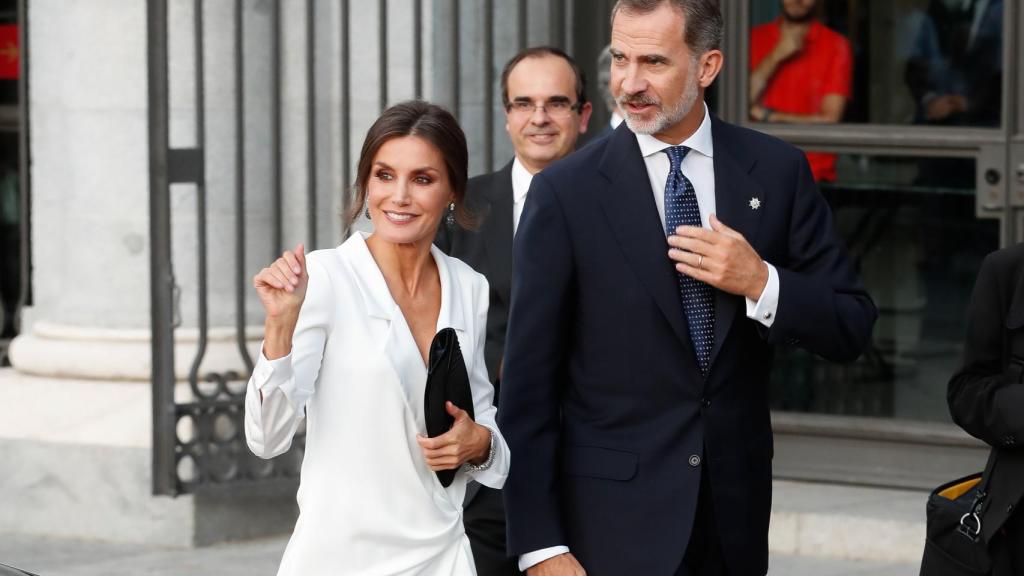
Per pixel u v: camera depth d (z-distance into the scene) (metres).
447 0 22.67
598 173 12.38
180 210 23.06
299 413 10.91
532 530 12.25
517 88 15.98
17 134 30.20
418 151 11.26
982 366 12.62
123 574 20.81
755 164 12.45
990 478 12.31
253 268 23.25
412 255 11.59
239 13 21.62
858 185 23.00
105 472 22.30
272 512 22.69
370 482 11.16
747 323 12.22
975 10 22.17
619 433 12.34
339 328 11.16
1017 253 12.45
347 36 21.89
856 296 12.45
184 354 22.84
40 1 24.03
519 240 12.41
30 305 29.41
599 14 23.22
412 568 11.23
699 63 11.91
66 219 23.61
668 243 12.18
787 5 23.06
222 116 22.92
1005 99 22.00
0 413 23.14
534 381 12.30
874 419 23.06
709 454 12.19
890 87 22.72
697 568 12.48
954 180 22.48
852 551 21.23
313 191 22.09
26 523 22.78
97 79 23.08
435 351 11.15
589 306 12.30
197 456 21.70
